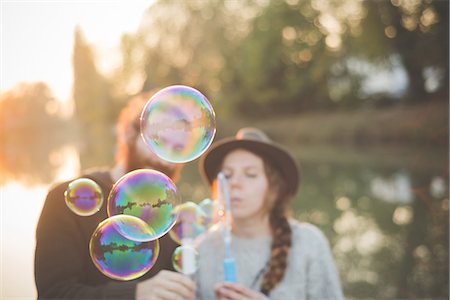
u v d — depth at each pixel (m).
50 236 1.52
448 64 15.46
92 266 1.59
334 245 5.15
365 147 17.44
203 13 28.80
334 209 7.17
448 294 3.48
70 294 1.47
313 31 23.02
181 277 1.50
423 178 9.31
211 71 28.45
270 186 1.94
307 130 21.25
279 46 24.58
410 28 16.61
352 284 3.86
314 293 1.92
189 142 1.72
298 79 24.12
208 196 8.43
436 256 4.49
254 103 27.38
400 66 17.19
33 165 19.12
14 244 5.14
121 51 31.09
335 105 22.81
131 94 30.92
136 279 1.69
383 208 7.00
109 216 1.60
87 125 37.41
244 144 1.91
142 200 1.60
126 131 1.77
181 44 29.38
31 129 44.59
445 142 13.52
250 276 1.92
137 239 1.55
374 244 5.09
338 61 21.80
